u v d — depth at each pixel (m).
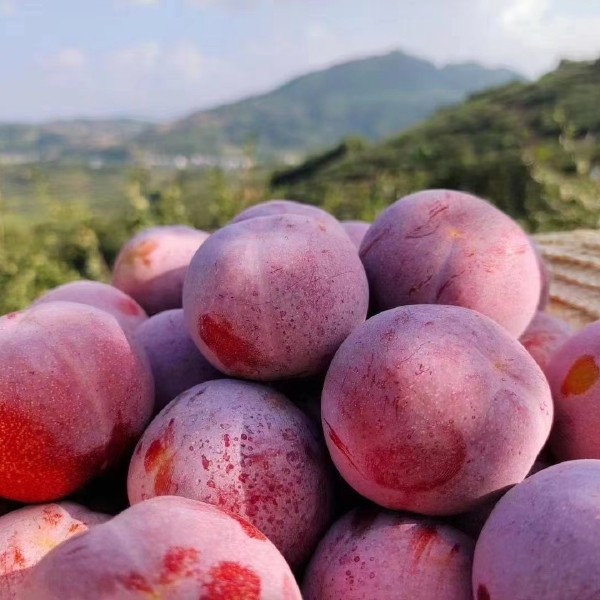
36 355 0.16
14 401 0.16
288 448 0.16
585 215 0.79
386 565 0.15
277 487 0.16
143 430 0.18
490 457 0.15
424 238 0.20
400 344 0.15
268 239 0.18
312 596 0.15
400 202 0.22
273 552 0.13
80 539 0.13
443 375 0.15
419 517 0.16
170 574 0.12
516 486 0.14
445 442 0.14
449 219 0.20
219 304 0.17
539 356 0.22
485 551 0.14
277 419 0.17
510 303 0.20
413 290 0.20
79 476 0.17
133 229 0.94
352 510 0.17
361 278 0.19
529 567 0.13
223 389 0.17
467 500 0.15
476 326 0.16
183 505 0.14
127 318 0.24
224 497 0.15
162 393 0.20
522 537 0.13
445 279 0.20
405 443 0.14
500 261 0.20
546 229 0.81
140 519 0.13
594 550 0.12
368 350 0.16
